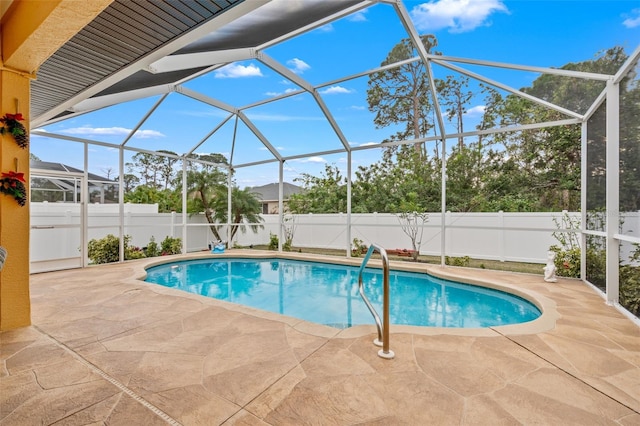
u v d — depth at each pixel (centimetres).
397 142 786
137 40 337
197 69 616
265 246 1311
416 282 698
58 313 393
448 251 898
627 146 386
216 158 1101
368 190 1130
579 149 820
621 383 228
